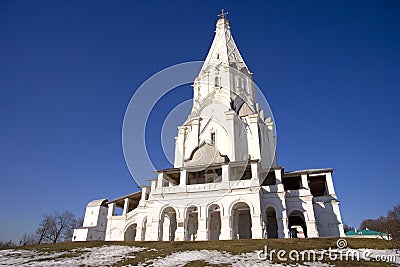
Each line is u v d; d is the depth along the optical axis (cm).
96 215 4534
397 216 5497
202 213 2972
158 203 3169
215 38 5425
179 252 2127
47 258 2155
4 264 1969
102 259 2028
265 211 3159
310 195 3291
